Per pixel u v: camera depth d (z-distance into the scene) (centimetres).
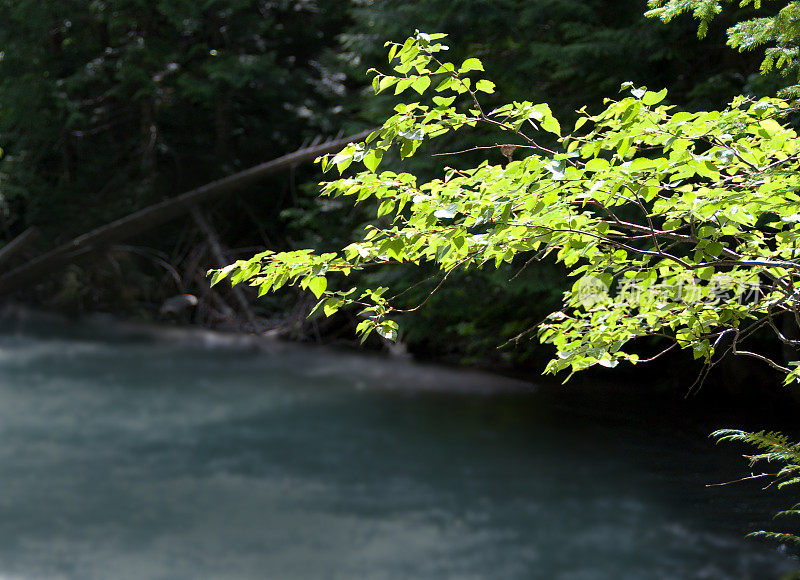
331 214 1394
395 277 1118
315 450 933
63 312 1630
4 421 1052
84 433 1005
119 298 1628
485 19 1038
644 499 691
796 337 765
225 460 924
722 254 309
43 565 693
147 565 694
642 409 907
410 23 1095
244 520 789
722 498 659
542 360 1168
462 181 301
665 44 920
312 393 1128
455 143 1048
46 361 1324
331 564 682
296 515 788
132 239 1655
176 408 1098
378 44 1149
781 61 392
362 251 304
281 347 1387
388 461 884
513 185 268
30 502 830
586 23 1034
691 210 275
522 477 794
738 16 850
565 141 288
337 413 1040
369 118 1162
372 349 1353
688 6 400
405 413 1014
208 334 1464
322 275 314
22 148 1742
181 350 1373
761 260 293
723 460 736
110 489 862
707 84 853
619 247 306
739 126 295
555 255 998
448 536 712
